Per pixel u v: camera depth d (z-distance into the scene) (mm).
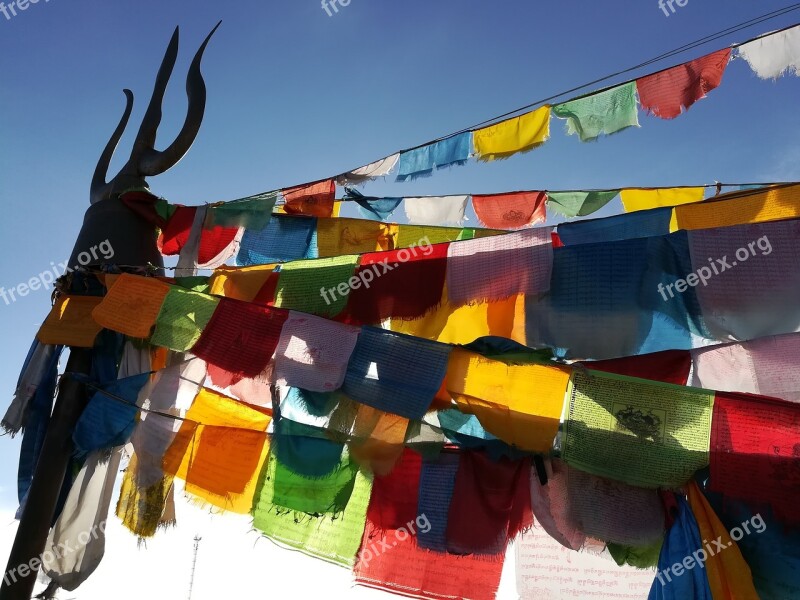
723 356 4379
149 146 6973
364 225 6109
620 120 5219
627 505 4285
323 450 4891
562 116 5457
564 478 4520
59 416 5309
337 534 5129
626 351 4535
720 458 4066
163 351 5738
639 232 5012
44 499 5031
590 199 5812
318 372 4867
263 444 5023
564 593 4574
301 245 6105
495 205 6078
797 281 4273
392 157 6012
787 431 3984
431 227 6078
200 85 6930
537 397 4465
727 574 3887
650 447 4195
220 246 6164
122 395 5230
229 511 4898
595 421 4320
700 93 4977
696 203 5004
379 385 4730
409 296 5113
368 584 5012
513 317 4863
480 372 4617
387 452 4824
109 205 6434
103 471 5316
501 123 5668
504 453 4781
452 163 5773
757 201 4871
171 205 6379
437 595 4918
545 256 4781
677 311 4512
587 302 4637
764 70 4777
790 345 4188
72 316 5727
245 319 5148
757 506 4016
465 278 4977
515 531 4633
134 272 5988
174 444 5004
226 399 5383
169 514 5062
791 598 3826
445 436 4871
